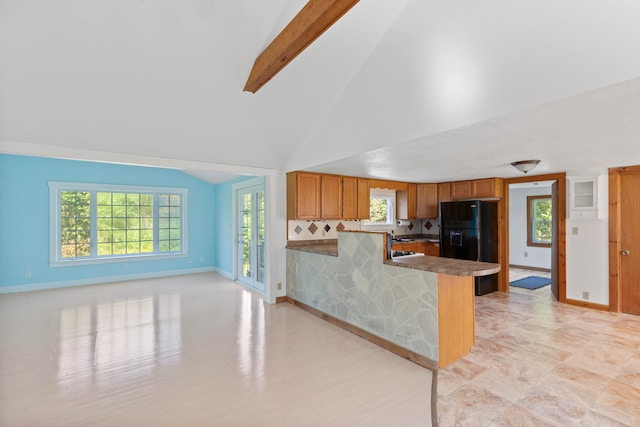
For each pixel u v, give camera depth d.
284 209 5.02
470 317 3.18
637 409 2.21
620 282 4.32
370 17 2.55
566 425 2.05
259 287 5.66
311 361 2.99
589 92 1.71
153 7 2.29
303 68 3.03
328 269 4.13
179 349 3.23
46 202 5.74
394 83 2.75
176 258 7.21
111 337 3.53
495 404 2.28
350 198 5.28
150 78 2.82
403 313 3.09
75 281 6.05
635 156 3.48
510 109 2.03
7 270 5.45
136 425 2.07
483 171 4.67
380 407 2.27
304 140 4.21
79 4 2.15
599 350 3.14
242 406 2.28
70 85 2.70
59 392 2.43
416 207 6.24
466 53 2.16
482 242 5.20
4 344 3.32
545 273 7.19
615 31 1.56
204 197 7.59
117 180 6.43
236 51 2.77
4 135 2.92
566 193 4.75
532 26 1.80
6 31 2.20
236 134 3.83
